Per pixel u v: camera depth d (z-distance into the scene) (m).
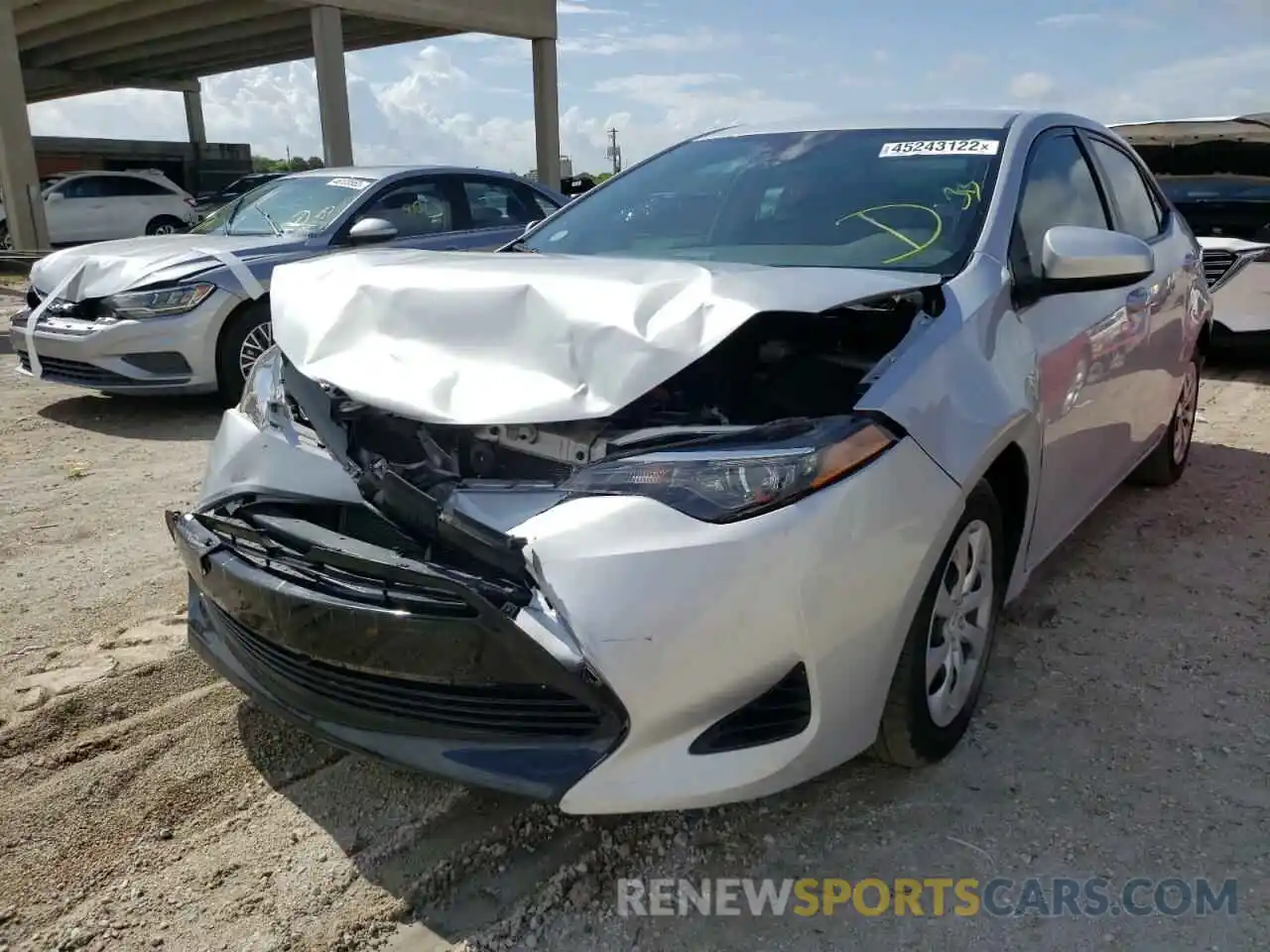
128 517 4.56
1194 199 8.12
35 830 2.46
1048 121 3.66
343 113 17.81
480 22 19.44
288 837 2.46
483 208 7.91
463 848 2.42
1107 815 2.51
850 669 2.21
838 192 3.32
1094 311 3.30
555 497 2.14
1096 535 4.34
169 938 2.15
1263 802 2.55
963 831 2.45
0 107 16.45
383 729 2.28
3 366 8.11
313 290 2.69
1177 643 3.38
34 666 3.20
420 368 2.33
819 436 2.17
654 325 2.21
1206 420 6.30
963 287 2.71
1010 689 3.08
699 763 2.11
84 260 6.48
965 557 2.64
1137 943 2.12
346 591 2.23
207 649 2.73
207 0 19.02
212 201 24.41
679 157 3.85
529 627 2.04
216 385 6.38
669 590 2.02
